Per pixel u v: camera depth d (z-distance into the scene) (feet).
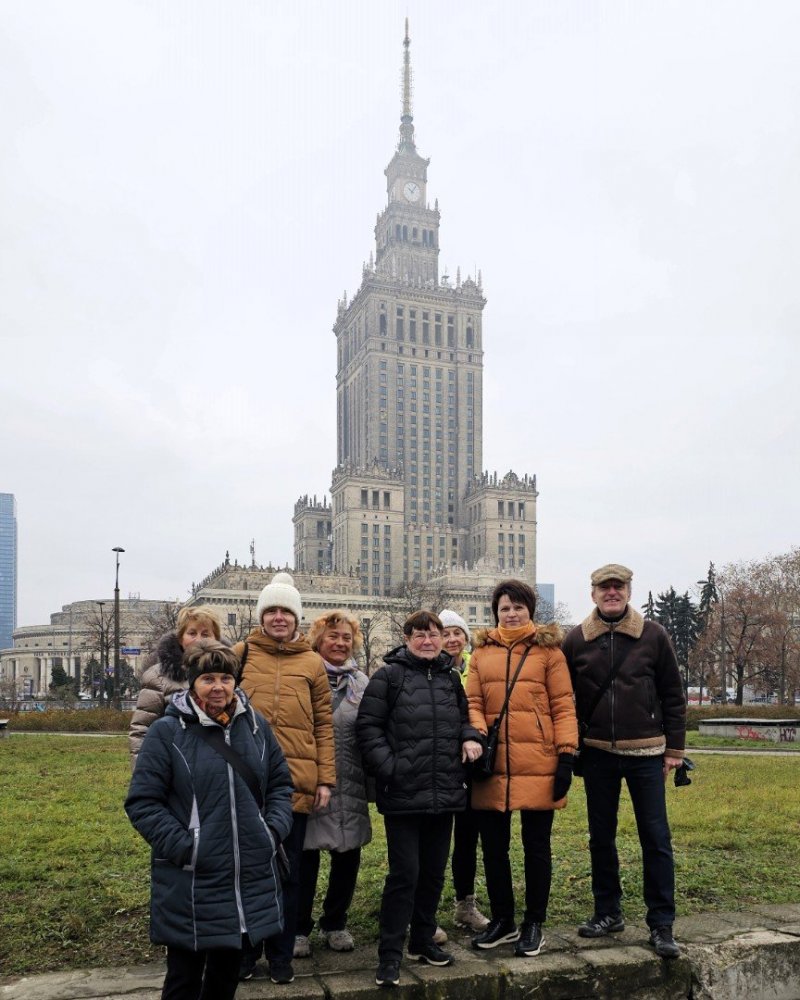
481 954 21.45
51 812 39.96
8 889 26.55
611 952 21.40
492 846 22.44
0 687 361.71
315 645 24.45
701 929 23.11
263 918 16.10
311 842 21.72
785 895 26.53
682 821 38.01
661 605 331.16
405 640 22.95
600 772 23.40
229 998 16.66
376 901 25.96
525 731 22.43
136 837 33.96
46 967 20.38
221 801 16.28
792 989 21.90
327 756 21.39
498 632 23.79
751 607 240.12
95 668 312.91
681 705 23.21
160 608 471.21
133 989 18.70
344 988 19.04
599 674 23.43
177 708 17.04
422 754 21.01
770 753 79.25
